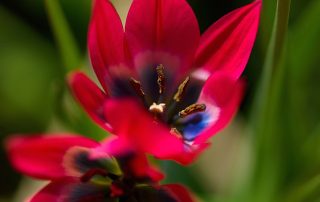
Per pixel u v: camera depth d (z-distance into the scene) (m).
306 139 0.27
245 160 0.28
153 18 0.20
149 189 0.19
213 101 0.20
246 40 0.20
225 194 0.29
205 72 0.21
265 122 0.24
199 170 0.28
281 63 0.22
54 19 0.24
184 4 0.20
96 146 0.18
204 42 0.21
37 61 0.32
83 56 0.31
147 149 0.17
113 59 0.20
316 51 0.27
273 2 0.25
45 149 0.18
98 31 0.20
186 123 0.21
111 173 0.19
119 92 0.20
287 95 0.25
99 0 0.19
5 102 0.32
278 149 0.26
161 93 0.21
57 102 0.25
